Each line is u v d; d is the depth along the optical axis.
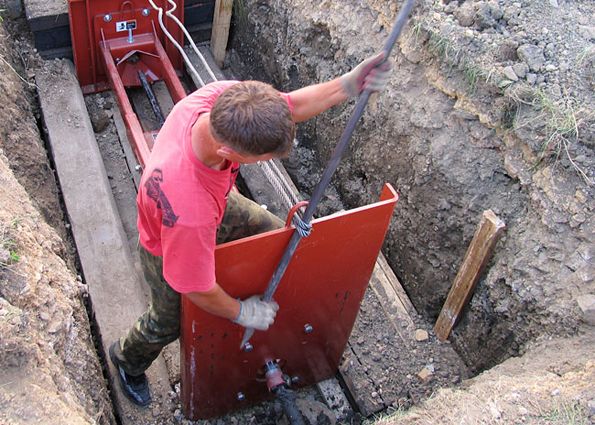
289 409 2.84
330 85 2.15
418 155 3.34
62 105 4.11
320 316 2.82
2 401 2.00
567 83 3.01
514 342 2.99
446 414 2.38
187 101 2.12
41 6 4.18
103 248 3.50
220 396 3.04
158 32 4.31
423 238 3.42
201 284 2.09
